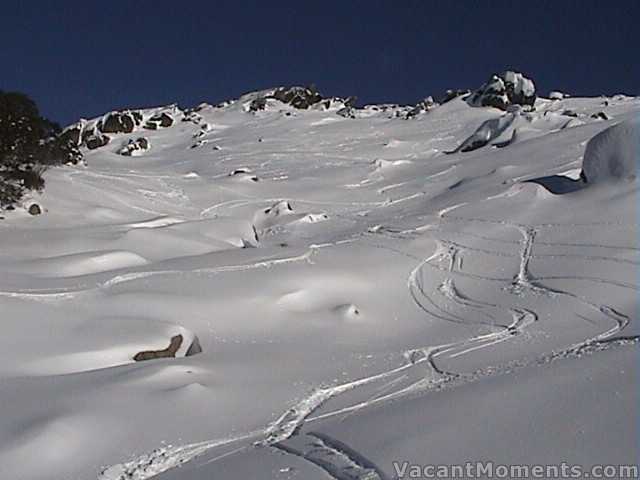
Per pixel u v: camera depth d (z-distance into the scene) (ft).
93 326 48.52
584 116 184.03
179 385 38.73
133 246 76.89
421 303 62.75
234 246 85.81
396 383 41.19
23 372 41.63
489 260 71.41
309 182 135.85
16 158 90.27
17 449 30.78
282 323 55.72
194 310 54.75
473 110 238.27
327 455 27.09
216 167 166.71
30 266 64.28
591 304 57.06
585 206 80.23
